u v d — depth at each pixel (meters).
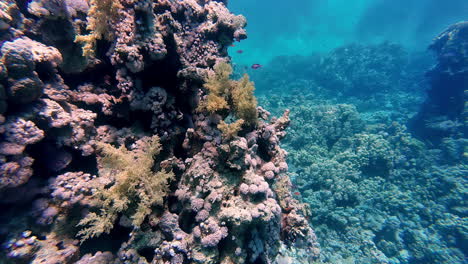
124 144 4.17
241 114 4.53
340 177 11.95
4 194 2.82
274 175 4.34
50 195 3.24
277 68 33.47
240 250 3.37
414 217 11.48
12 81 2.79
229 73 4.50
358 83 26.19
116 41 3.85
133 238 3.41
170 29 4.04
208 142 4.06
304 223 4.81
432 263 10.12
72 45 4.06
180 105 4.79
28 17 3.65
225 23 6.12
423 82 23.14
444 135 15.24
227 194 3.64
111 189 3.38
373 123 19.03
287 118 5.55
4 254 2.76
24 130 2.88
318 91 27.06
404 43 32.88
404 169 13.59
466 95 15.09
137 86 3.98
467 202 11.38
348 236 10.52
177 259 3.20
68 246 3.20
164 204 3.91
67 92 3.85
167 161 4.09
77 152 3.71
